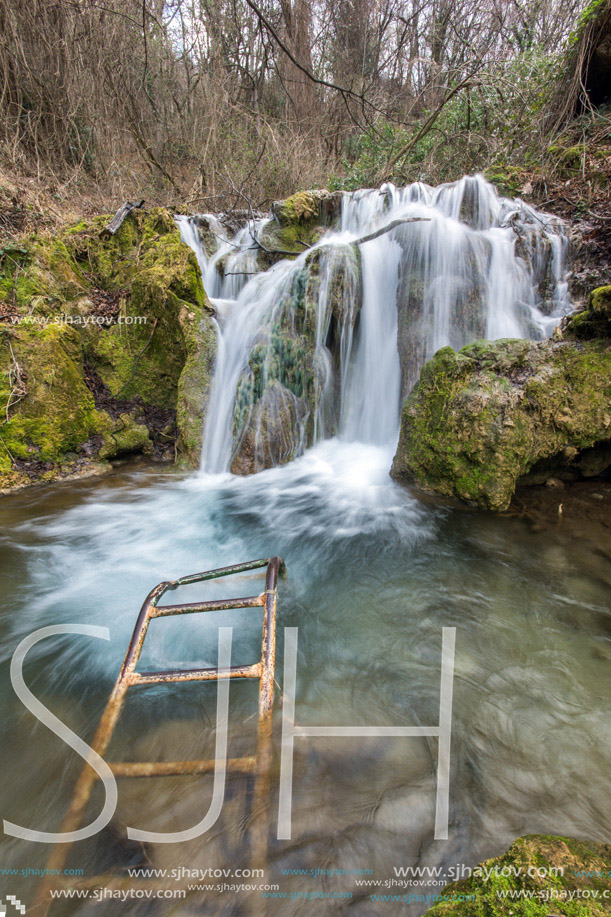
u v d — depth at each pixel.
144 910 1.35
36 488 4.70
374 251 5.58
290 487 4.57
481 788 1.70
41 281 5.43
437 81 10.48
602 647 2.38
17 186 6.31
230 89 10.76
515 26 9.50
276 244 6.72
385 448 5.17
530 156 7.48
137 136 8.86
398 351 5.25
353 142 10.92
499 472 3.62
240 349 5.30
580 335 3.96
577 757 1.81
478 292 5.16
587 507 3.71
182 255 5.61
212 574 2.47
